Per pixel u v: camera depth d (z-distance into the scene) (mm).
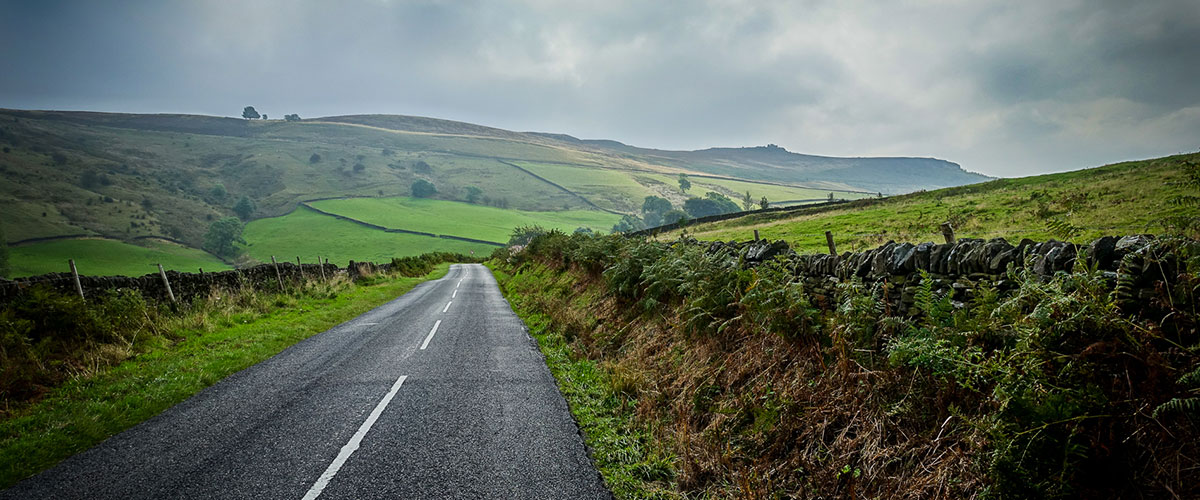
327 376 7520
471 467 4453
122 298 10102
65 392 6727
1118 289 2967
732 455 4434
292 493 3943
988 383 3324
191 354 8859
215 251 130375
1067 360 2959
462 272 40844
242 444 4914
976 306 3918
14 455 4613
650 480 4398
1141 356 2682
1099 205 17781
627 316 9969
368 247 123062
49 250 108375
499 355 9047
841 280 5926
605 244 14234
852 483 3551
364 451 4746
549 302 14805
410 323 12922
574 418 5773
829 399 4406
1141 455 2598
